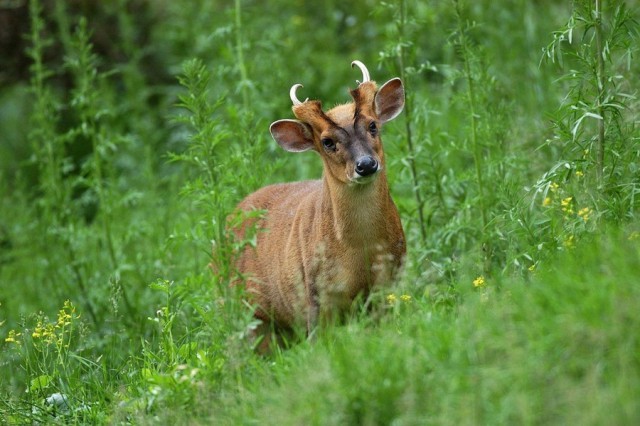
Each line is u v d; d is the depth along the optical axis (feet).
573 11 34.83
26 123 77.92
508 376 24.76
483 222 38.99
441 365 26.09
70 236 48.19
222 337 32.09
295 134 37.68
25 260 55.06
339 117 35.65
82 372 39.75
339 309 35.73
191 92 34.53
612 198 32.60
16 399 34.50
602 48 33.65
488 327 26.48
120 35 75.20
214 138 34.27
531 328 25.76
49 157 49.65
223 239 32.71
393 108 38.34
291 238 37.01
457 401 24.76
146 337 42.37
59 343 35.88
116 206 51.01
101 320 46.09
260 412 27.73
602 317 25.04
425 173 41.96
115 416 31.17
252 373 30.48
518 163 42.27
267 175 43.24
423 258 38.63
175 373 31.94
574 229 31.94
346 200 34.81
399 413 25.72
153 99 75.31
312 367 27.94
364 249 35.01
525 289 27.86
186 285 35.42
